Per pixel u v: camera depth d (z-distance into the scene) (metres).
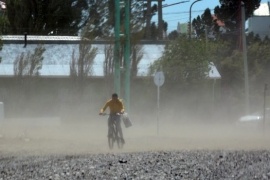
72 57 62.41
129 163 23.83
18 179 20.17
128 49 46.50
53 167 22.89
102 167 22.67
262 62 89.62
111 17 70.06
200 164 23.44
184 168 22.27
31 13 94.56
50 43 74.19
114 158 25.70
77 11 95.75
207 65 60.53
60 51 72.75
